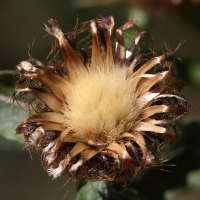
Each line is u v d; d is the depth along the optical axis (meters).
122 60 0.17
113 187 0.17
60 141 0.15
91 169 0.16
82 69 0.16
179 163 0.18
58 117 0.16
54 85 0.16
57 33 0.16
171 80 0.17
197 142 0.18
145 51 0.18
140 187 0.18
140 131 0.16
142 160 0.15
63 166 0.15
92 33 0.17
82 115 0.16
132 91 0.16
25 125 0.16
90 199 0.17
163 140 0.16
